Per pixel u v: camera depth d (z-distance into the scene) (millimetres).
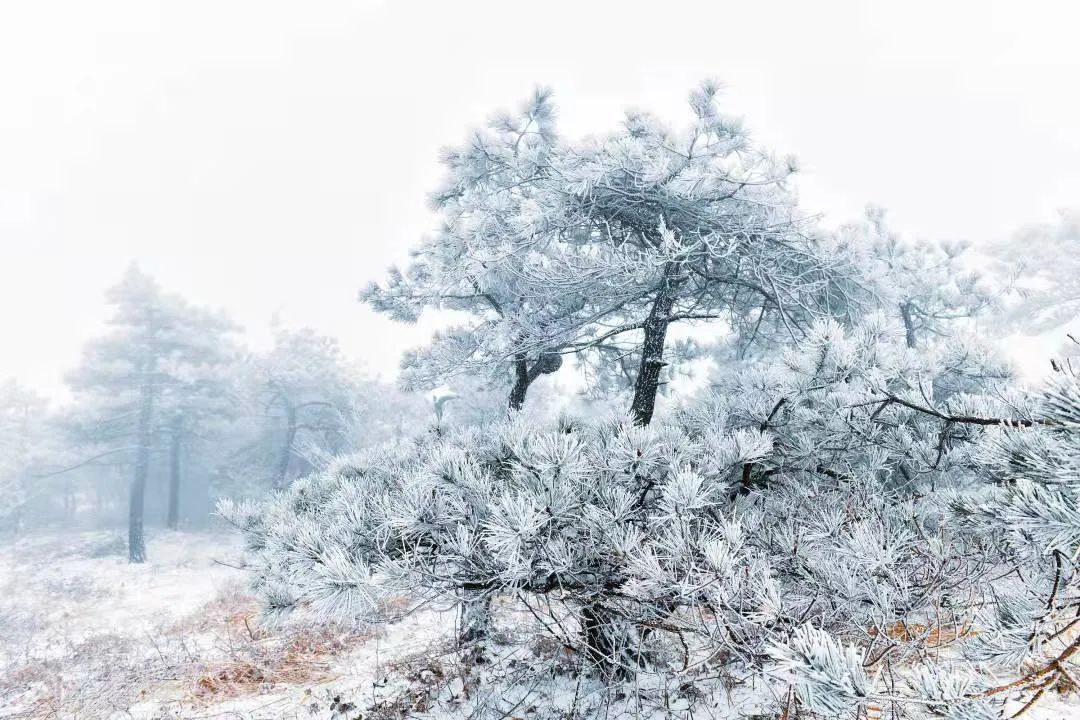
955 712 1423
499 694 4809
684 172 5621
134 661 8023
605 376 9539
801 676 1420
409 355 8391
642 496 3627
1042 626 1791
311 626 7945
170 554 23734
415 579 3188
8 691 7332
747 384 4609
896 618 2717
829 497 3854
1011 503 1782
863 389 3369
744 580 2760
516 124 7105
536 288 6996
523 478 3525
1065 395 1458
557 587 3564
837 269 6418
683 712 3787
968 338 4668
